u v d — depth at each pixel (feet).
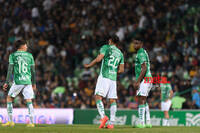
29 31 287.28
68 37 278.67
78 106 207.10
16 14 309.83
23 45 110.11
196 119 175.94
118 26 266.98
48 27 288.92
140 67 113.09
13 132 88.69
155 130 97.60
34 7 310.86
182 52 228.02
